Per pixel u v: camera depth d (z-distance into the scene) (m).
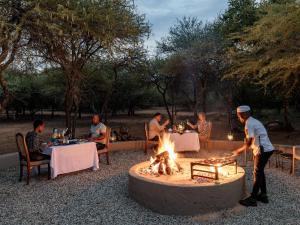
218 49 16.75
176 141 10.55
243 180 6.13
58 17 7.85
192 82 20.23
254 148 5.78
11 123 30.73
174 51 20.09
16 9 7.57
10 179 7.80
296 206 5.67
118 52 10.60
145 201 5.66
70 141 8.39
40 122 7.70
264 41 10.29
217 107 25.09
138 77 20.64
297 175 8.02
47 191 6.76
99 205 5.83
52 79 21.73
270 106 23.69
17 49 8.48
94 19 8.58
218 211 5.39
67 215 5.36
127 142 12.06
